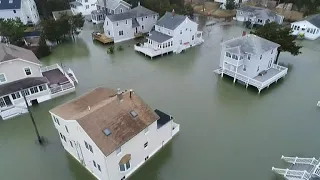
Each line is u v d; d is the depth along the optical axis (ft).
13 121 115.96
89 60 176.86
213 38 216.74
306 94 136.67
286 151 98.37
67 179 87.76
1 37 193.57
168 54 186.09
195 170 90.68
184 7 265.34
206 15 284.41
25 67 123.85
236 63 140.67
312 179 79.77
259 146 100.83
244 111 122.42
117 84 145.28
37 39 207.31
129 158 81.97
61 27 201.46
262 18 240.73
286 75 155.43
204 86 143.64
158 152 98.53
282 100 131.44
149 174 89.25
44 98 129.08
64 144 96.94
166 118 99.60
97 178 87.51
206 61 174.19
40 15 274.77
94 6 289.74
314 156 95.91
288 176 85.51
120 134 78.79
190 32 195.00
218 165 92.53
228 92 138.31
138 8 221.87
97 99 95.20
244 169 90.94
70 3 286.46
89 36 223.71
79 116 78.84
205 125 112.47
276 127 111.45
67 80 144.05
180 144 102.12
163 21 193.98
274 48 141.59
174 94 135.54
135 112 85.87
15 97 120.47
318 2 254.27
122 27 207.00
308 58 178.09
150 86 143.13
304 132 108.47
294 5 281.13
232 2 287.89
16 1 229.04
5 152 98.84
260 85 134.51
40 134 107.34
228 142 102.94
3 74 118.73
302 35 213.25
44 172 90.48
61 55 186.09
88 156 84.02
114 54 186.39
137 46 189.47
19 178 88.38
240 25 252.01
